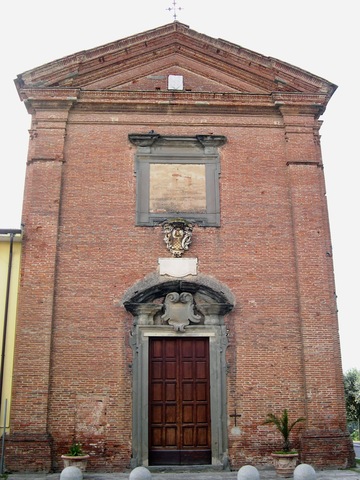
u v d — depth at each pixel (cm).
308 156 1869
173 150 1861
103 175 1814
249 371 1662
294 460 1499
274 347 1688
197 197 1814
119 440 1588
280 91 1930
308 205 1812
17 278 1733
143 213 1784
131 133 1859
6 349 1672
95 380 1625
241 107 1919
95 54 1931
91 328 1664
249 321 1703
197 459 1603
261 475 1506
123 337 1664
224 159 1861
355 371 4219
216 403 1627
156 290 1675
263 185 1842
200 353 1684
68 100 1859
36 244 1714
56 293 1688
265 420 1627
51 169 1794
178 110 1908
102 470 1561
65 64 1902
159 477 1472
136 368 1634
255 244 1777
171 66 1989
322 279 1742
